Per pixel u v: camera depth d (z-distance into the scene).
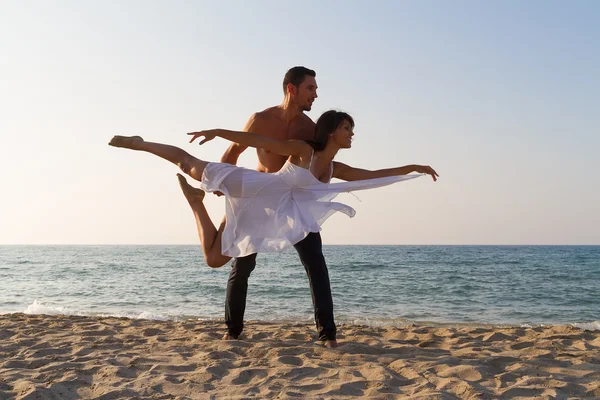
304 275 26.72
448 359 4.15
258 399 3.21
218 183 4.04
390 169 4.48
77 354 4.54
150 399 3.24
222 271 32.31
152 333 6.12
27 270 33.91
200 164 4.19
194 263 44.16
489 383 3.54
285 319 10.93
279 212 4.14
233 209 4.13
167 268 36.06
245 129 4.36
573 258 56.66
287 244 4.09
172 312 12.73
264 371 3.83
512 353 4.62
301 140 4.20
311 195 4.22
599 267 37.62
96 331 6.02
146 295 17.45
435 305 14.83
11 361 4.23
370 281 23.86
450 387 3.44
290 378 3.65
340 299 16.28
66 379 3.62
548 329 6.83
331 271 32.78
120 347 4.91
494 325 10.33
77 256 65.62
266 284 20.84
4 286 21.28
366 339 5.29
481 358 4.20
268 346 4.59
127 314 12.04
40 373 3.81
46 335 5.77
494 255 68.12
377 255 68.56
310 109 4.36
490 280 24.94
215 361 4.09
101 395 3.30
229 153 4.53
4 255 70.50
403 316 12.34
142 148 4.30
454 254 73.38
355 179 4.52
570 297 17.27
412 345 5.15
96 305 14.54
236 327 4.98
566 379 3.60
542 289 20.11
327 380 3.58
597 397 3.22
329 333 4.53
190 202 4.33
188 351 4.64
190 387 3.47
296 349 4.43
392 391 3.34
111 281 23.95
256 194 4.12
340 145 4.22
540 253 78.38
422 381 3.57
